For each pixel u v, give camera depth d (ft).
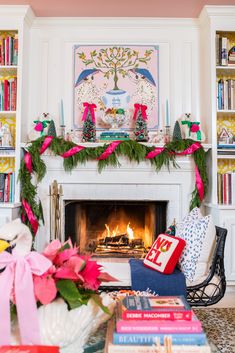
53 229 10.55
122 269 10.18
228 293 10.14
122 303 3.97
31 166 10.53
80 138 11.40
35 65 11.55
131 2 10.34
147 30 11.67
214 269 7.04
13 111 10.70
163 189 10.91
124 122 11.45
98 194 10.92
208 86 10.93
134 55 11.64
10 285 3.45
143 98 11.57
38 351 3.24
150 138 11.39
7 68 10.88
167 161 10.69
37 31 11.61
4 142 10.72
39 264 3.55
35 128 10.73
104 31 11.66
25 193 10.39
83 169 10.81
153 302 3.95
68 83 11.57
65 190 10.90
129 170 10.82
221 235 7.22
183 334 3.46
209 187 10.77
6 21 10.68
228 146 10.60
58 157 10.75
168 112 11.46
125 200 10.96
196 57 11.63
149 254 7.81
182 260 7.42
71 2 10.34
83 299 3.68
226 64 10.75
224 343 6.56
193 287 6.99
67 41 11.63
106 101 11.55
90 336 4.12
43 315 3.46
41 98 11.51
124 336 3.45
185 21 11.51
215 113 10.57
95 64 11.63
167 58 11.64
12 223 3.77
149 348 3.37
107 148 10.35
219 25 10.63
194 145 10.40
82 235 12.01
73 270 3.64
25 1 10.27
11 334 3.48
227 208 9.82
